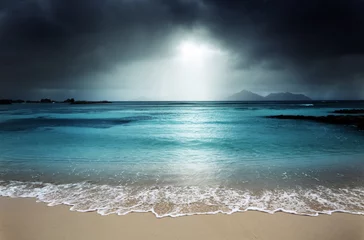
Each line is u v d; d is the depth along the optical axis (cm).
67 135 1532
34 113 4362
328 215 428
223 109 5938
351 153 972
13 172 710
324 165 779
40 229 385
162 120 2836
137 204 479
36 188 575
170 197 514
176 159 878
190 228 385
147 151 1029
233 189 561
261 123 2384
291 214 432
